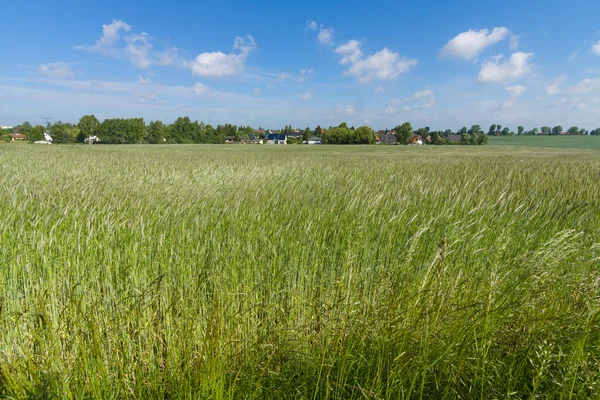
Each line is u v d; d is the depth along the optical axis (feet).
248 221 10.69
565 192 16.21
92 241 8.02
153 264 7.37
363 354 5.23
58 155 51.93
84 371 4.96
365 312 6.06
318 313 6.62
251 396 4.59
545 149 127.95
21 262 7.13
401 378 4.88
